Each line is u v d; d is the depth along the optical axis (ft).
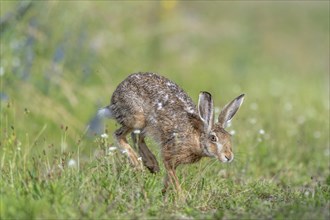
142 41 75.97
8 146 39.47
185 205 33.27
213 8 103.96
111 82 61.11
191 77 73.77
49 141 49.52
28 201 30.58
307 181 43.93
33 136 49.60
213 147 35.09
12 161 37.55
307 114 63.21
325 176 45.55
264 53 95.91
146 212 31.40
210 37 89.81
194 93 67.05
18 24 60.29
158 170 37.86
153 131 37.42
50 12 64.64
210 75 76.79
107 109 39.83
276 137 53.01
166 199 33.40
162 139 36.76
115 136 38.96
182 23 85.66
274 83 76.95
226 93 70.28
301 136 53.72
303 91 75.20
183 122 36.14
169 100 37.11
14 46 58.18
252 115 57.57
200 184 36.81
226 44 90.02
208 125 35.22
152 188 34.30
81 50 63.41
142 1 79.92
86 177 33.71
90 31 68.80
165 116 36.78
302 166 47.75
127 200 33.01
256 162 46.19
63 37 63.10
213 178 38.75
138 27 77.82
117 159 37.11
